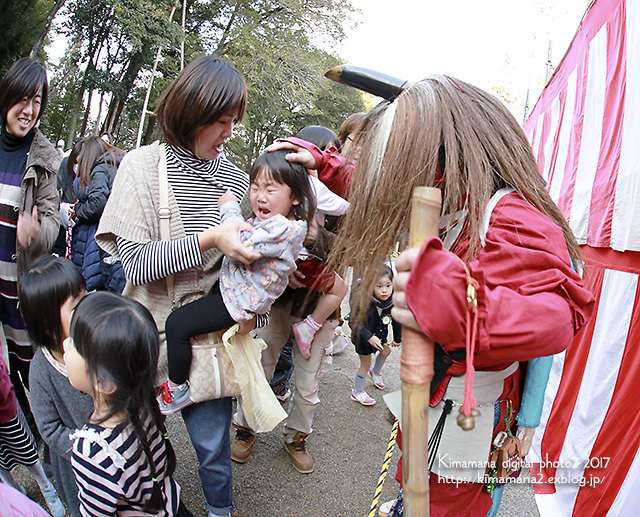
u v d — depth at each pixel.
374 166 1.03
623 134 2.08
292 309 2.46
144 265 1.62
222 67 1.63
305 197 1.77
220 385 1.75
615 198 2.08
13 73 2.18
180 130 1.65
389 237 1.00
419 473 0.87
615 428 1.85
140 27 15.10
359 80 1.22
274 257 1.64
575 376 2.31
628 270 1.94
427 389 0.86
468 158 1.00
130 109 19.80
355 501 2.38
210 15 20.50
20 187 2.30
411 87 1.08
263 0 19.25
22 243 2.28
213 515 1.94
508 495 2.50
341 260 1.14
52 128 20.27
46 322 1.58
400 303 0.86
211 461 1.85
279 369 3.11
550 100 3.78
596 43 2.64
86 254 3.15
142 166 1.70
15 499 1.15
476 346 0.81
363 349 3.37
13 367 2.40
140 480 1.40
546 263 0.93
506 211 1.00
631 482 1.67
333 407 3.41
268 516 2.21
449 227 1.10
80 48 18.05
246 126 21.39
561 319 0.86
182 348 1.69
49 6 16.42
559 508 2.20
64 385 1.61
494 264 0.95
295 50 19.22
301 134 2.65
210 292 1.82
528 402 1.31
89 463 1.30
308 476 2.55
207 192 1.80
